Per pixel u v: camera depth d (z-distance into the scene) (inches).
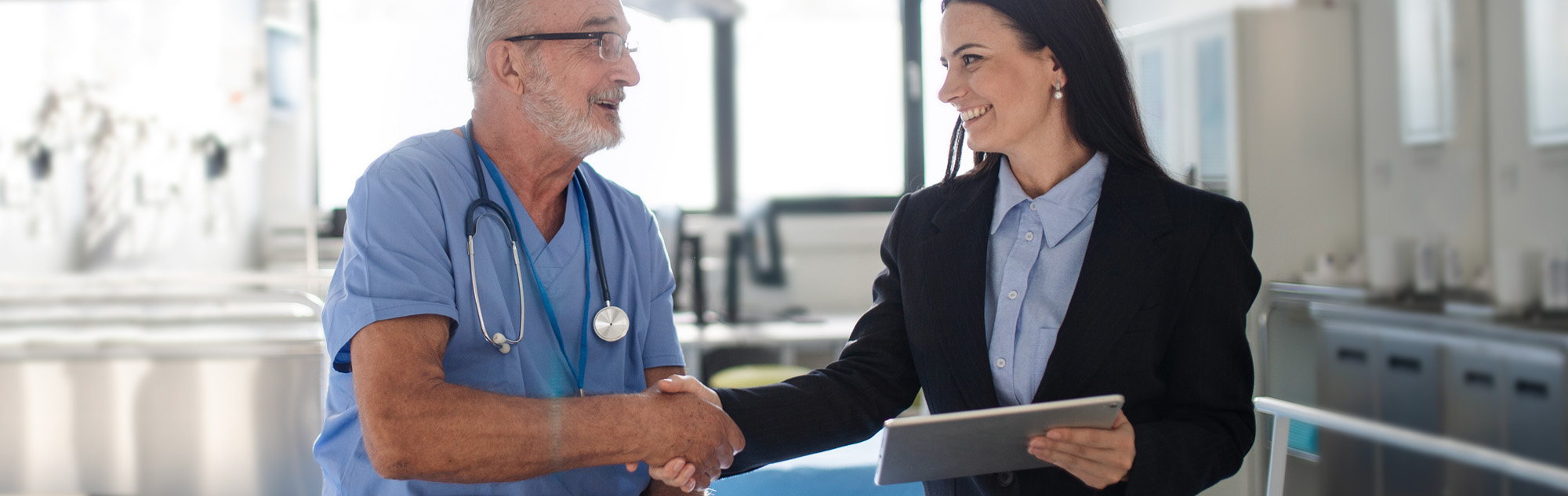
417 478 40.0
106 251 126.6
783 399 49.6
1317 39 69.2
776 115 179.6
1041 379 44.5
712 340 135.2
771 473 69.9
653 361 52.2
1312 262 63.6
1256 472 64.4
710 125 179.3
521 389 44.8
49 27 118.9
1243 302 43.9
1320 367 61.0
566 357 46.4
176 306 105.3
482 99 47.2
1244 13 86.0
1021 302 45.7
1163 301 44.0
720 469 45.9
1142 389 44.0
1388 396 56.9
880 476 40.1
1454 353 53.8
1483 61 53.8
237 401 90.9
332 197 165.2
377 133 165.9
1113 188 45.4
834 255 177.2
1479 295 53.0
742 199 176.1
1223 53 87.9
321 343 89.4
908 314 48.3
